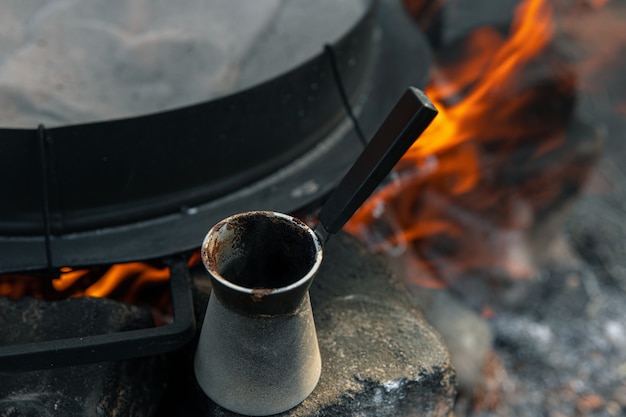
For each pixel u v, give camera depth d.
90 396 0.75
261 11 1.03
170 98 0.94
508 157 1.20
